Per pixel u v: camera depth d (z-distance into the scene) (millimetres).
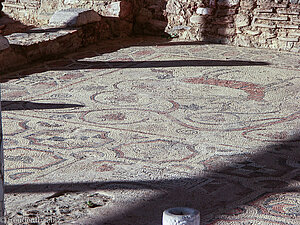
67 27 10234
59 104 6426
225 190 3859
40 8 12391
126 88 7234
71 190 3867
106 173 4211
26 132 5312
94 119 5781
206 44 10836
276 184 3977
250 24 10656
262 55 9758
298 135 5207
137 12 11945
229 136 5184
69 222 3299
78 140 5062
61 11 10578
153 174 4184
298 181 4043
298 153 4703
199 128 5457
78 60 9172
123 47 10430
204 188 3900
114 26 11484
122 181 4031
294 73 8242
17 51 8609
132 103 6477
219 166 4367
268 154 4668
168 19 11688
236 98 6730
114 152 4723
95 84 7473
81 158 4574
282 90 7160
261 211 3480
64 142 5004
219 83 7547
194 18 11281
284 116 5906
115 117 5859
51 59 9250
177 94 6918
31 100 6621
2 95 6871
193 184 3979
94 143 4973
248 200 3672
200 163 4438
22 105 6383
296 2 10156
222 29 10938
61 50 9578
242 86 7379
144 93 6969
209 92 7035
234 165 4391
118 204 3600
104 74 8109
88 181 4039
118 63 8930
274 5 10344
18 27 12406
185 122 5672
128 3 11703
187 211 2240
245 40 10734
